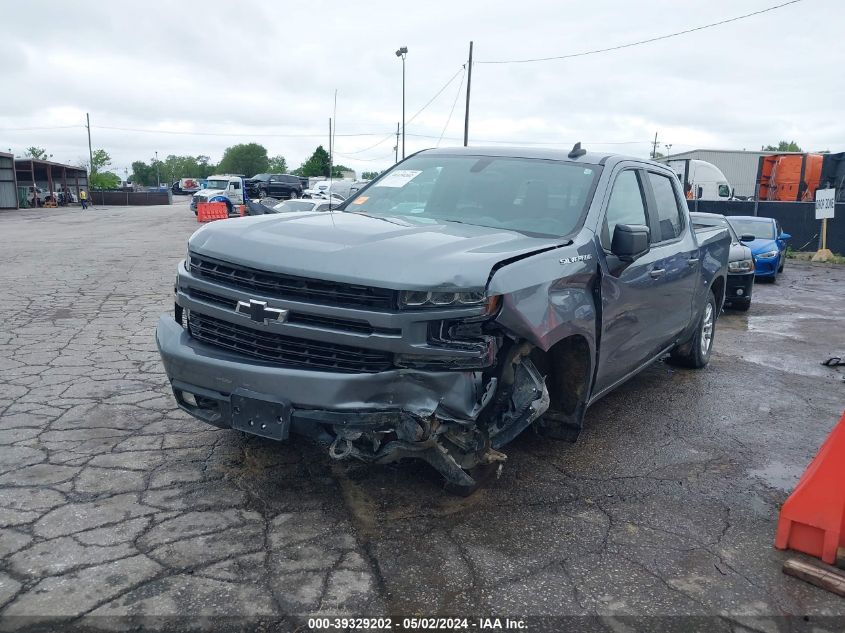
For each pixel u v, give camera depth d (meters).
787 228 25.97
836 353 8.55
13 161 48.78
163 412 5.08
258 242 3.69
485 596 3.06
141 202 65.06
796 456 4.95
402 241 3.65
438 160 5.31
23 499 3.71
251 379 3.48
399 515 3.73
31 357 6.48
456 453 3.70
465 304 3.30
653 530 3.75
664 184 5.89
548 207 4.55
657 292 5.18
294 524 3.58
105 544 3.31
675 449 4.96
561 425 4.38
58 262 14.26
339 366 3.43
